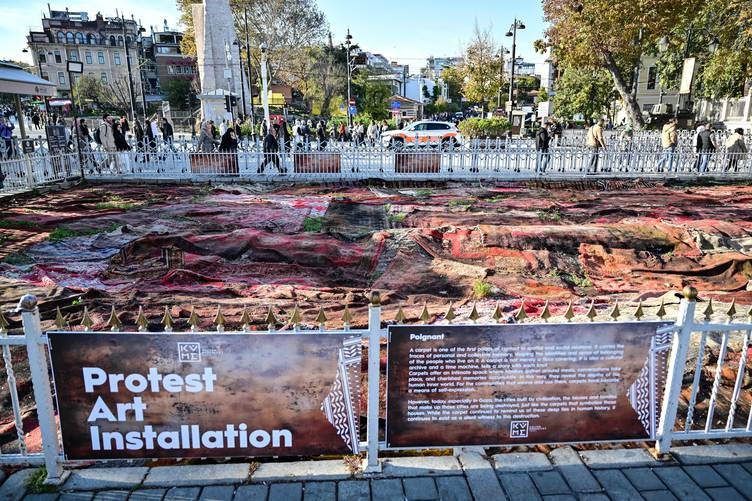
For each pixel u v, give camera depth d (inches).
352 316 242.5
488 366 128.0
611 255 339.3
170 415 127.0
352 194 606.9
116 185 667.4
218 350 122.5
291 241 359.9
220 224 430.6
